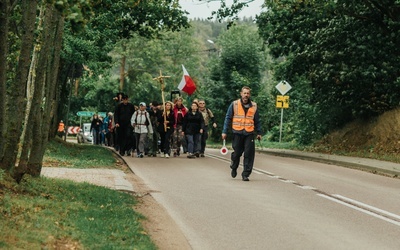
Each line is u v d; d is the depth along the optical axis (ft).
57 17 40.57
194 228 34.12
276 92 176.65
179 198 44.65
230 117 57.47
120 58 259.60
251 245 30.25
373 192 50.80
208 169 66.69
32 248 23.68
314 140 129.08
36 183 39.29
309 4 99.09
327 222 36.58
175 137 88.94
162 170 64.59
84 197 38.01
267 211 39.75
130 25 122.11
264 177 59.67
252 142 56.44
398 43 99.14
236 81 195.52
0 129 32.83
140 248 26.55
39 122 43.01
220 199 44.50
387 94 105.70
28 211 29.94
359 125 113.19
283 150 118.11
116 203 38.09
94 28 92.43
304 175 62.75
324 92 113.60
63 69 108.58
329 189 51.65
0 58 31.27
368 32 100.58
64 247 25.29
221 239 31.50
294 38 112.88
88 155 79.36
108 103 242.37
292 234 32.94
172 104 88.58
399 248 30.42
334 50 103.50
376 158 89.81
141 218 34.76
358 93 107.34
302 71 116.67
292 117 146.00
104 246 25.82
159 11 118.93
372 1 95.81
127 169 65.31
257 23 116.16
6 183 34.63
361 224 36.24
